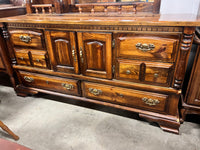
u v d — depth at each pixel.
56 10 1.55
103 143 1.24
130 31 1.11
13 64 1.68
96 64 1.31
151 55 1.11
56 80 1.56
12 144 0.72
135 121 1.45
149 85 1.23
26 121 1.48
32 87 1.77
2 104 1.73
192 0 1.47
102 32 1.18
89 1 1.58
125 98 1.36
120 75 1.28
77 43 1.30
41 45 1.43
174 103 1.22
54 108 1.65
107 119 1.48
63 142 1.26
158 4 1.26
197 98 1.22
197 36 1.15
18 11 1.97
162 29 1.02
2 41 1.59
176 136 1.27
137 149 1.18
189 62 1.38
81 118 1.50
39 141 1.27
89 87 1.45
